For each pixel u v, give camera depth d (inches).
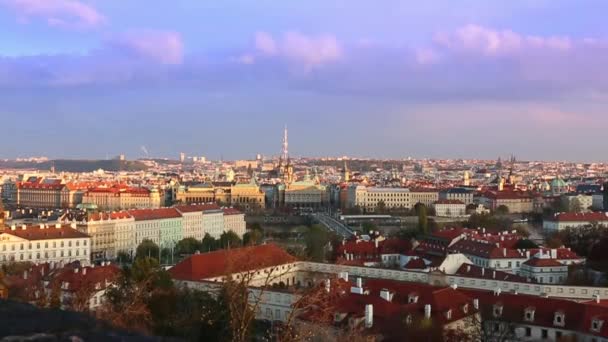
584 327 6727.4
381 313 6855.3
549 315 7076.8
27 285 7667.3
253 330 6033.5
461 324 7037.4
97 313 5428.2
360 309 6889.8
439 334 6382.9
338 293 7032.5
